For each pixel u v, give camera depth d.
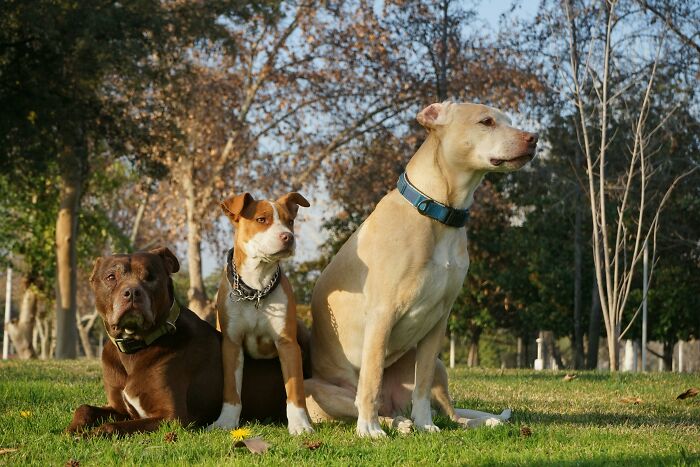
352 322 5.71
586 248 28.34
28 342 28.88
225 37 21.58
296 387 5.52
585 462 4.20
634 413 6.93
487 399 7.98
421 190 5.45
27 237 26.97
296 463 4.26
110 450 4.48
